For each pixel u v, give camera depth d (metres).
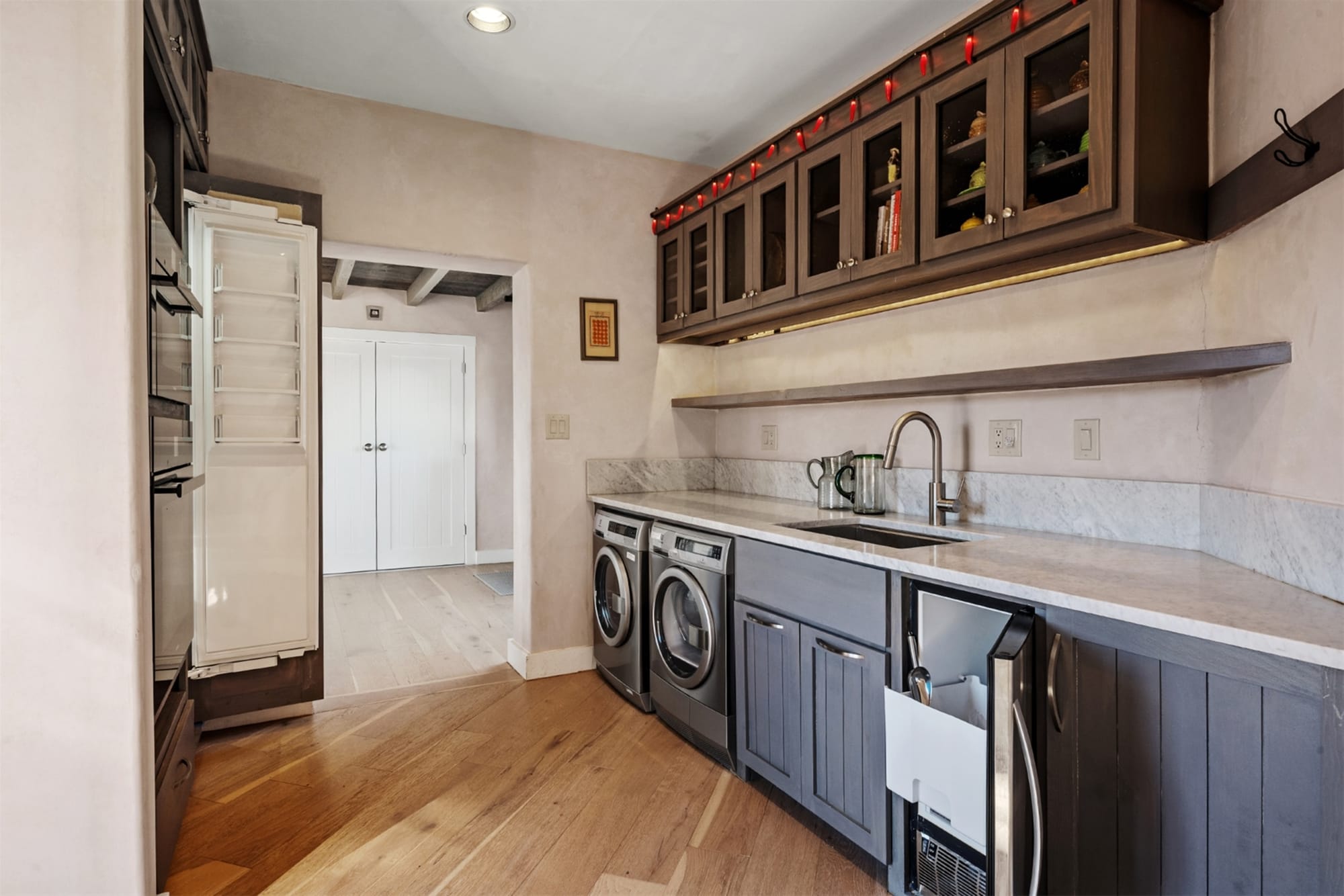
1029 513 2.19
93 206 1.43
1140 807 1.23
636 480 3.58
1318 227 1.28
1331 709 0.97
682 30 2.47
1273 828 1.05
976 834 1.40
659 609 2.80
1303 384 1.33
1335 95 1.19
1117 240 1.71
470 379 6.34
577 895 1.77
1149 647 1.21
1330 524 1.22
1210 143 1.69
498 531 6.48
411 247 3.08
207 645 2.56
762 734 2.22
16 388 1.40
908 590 1.71
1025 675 1.33
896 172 2.21
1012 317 2.26
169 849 1.83
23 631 1.41
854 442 2.89
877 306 2.61
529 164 3.33
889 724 1.60
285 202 2.71
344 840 2.00
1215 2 1.64
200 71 2.52
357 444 5.95
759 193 2.83
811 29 2.46
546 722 2.83
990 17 1.86
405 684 3.26
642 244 3.61
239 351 2.61
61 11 1.42
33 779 1.42
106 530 1.44
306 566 2.74
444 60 2.69
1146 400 1.91
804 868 1.88
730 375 3.70
